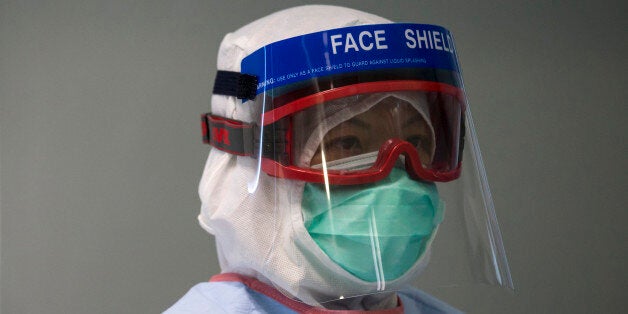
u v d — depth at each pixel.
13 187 1.58
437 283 0.98
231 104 1.06
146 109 1.62
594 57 1.77
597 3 1.77
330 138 0.92
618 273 1.77
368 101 0.92
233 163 1.07
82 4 1.58
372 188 0.92
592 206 1.77
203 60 1.63
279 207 0.96
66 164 1.59
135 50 1.61
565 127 1.76
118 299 1.60
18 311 1.57
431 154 0.98
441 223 0.99
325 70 0.90
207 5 1.63
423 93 0.96
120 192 1.61
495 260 1.00
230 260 1.10
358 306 1.03
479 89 1.72
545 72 1.76
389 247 0.93
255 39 1.05
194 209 1.64
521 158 1.75
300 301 0.99
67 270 1.58
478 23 1.71
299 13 1.05
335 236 0.93
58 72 1.58
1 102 1.56
